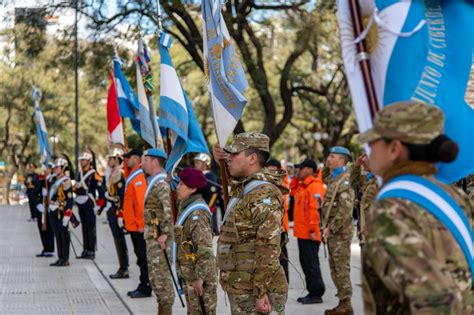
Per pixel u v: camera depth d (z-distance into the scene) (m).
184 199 6.97
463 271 3.16
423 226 3.05
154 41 28.11
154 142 10.07
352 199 9.26
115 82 12.31
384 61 4.23
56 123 47.78
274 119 29.36
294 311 9.66
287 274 10.33
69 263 14.85
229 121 6.67
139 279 12.26
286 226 10.22
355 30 4.22
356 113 4.18
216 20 6.83
